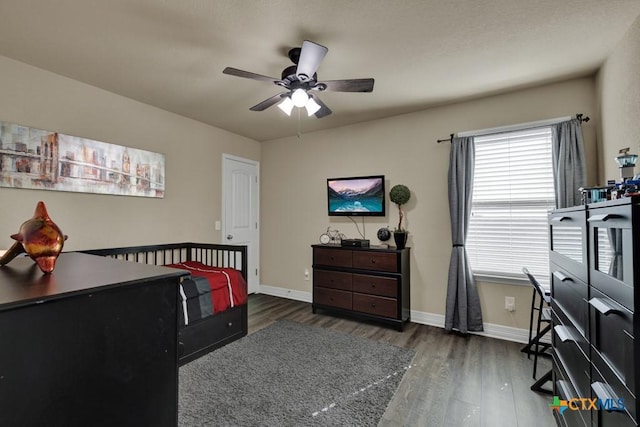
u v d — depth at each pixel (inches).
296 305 166.2
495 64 97.7
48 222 36.2
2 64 92.0
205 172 158.4
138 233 127.5
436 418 72.7
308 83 87.4
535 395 81.7
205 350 105.3
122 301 29.8
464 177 124.0
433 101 127.7
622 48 82.6
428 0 68.6
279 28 79.1
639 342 34.6
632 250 35.4
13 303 22.9
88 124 111.6
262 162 195.2
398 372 93.1
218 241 165.0
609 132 91.8
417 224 139.8
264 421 70.9
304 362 99.0
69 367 26.2
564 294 63.5
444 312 132.6
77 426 26.6
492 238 122.4
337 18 75.0
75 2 69.0
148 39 84.0
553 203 111.7
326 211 169.0
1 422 22.6
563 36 82.3
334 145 165.9
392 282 129.6
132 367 30.5
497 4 69.9
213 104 132.0
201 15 74.0
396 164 145.8
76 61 95.7
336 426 69.6
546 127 111.9
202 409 74.9
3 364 22.7
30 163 96.2
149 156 130.8
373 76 105.6
